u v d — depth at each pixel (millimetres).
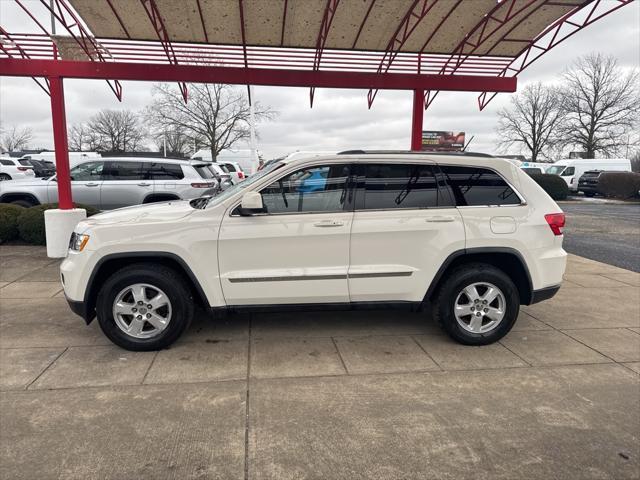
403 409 3438
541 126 54344
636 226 14023
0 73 7566
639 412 3447
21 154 51906
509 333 4957
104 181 10570
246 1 6891
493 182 4527
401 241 4344
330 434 3119
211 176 11500
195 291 4531
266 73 7941
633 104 46094
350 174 4383
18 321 5137
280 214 4289
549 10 7223
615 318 5477
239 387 3721
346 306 4426
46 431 3105
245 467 2789
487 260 4656
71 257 4301
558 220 4543
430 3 7078
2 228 9297
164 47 7676
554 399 3613
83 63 7656
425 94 9180
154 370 3982
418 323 5188
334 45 8398
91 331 4852
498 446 3020
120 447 2951
